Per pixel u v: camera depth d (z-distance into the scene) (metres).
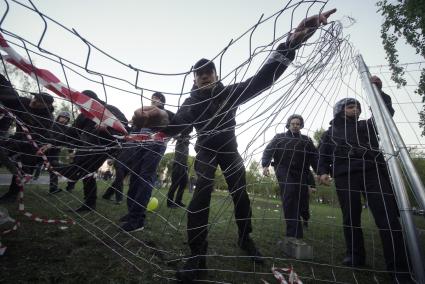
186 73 0.99
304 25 1.30
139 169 2.57
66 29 0.77
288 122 2.77
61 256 1.55
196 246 1.55
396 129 1.67
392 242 1.63
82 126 2.34
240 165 1.70
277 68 1.44
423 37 5.34
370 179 1.97
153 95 1.62
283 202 2.47
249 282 1.52
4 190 3.71
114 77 0.92
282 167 2.62
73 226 2.18
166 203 4.09
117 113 2.34
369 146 1.99
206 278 1.52
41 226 2.07
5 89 1.58
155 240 2.11
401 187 1.52
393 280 1.66
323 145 2.38
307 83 1.32
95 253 1.66
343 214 2.11
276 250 2.26
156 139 1.51
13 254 1.50
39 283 1.23
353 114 2.23
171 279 1.45
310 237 2.95
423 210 1.42
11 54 1.06
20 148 2.18
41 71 1.13
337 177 2.17
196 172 1.74
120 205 3.61
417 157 1.84
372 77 2.05
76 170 2.45
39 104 1.85
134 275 1.43
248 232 1.83
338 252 2.36
